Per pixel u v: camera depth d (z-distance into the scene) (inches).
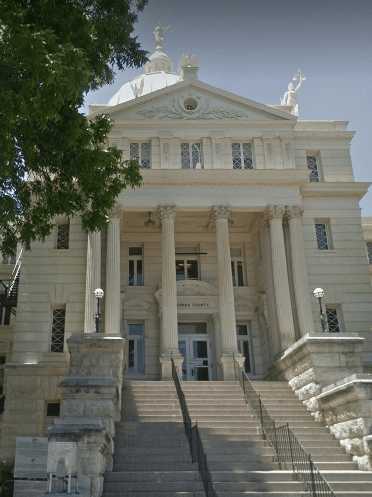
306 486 528.7
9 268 1460.4
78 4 534.3
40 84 422.6
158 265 1172.5
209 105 1160.8
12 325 1407.5
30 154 502.6
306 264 1090.7
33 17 502.0
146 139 1131.9
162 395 810.2
